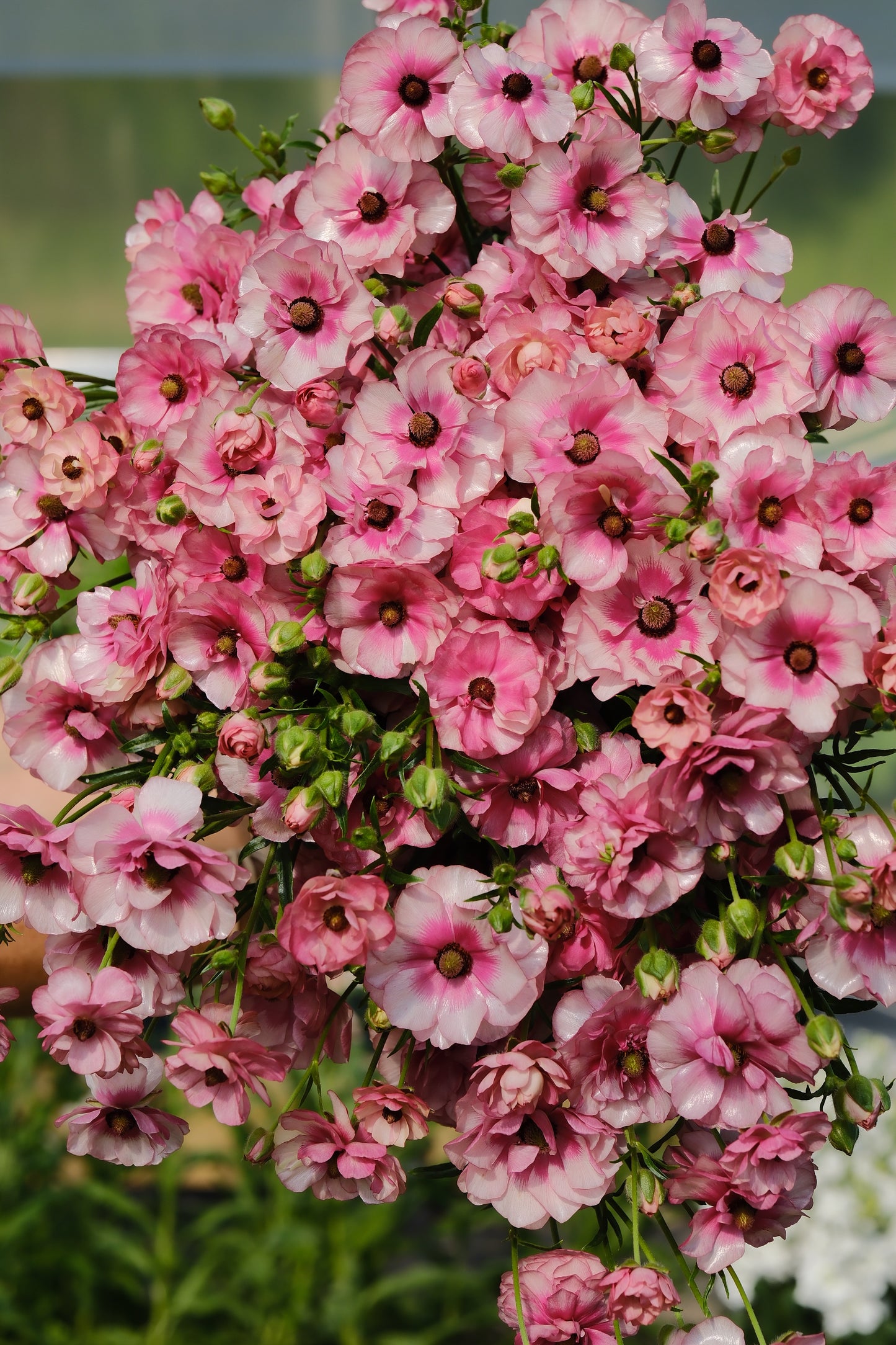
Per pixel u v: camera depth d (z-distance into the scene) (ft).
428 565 6.04
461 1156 6.01
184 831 5.96
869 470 6.02
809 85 6.30
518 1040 6.03
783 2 9.62
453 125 6.13
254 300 6.15
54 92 10.13
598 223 6.15
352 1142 6.03
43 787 6.94
